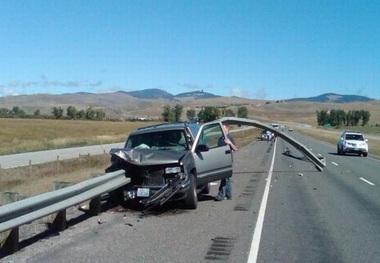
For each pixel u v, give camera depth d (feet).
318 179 67.05
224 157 45.01
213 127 46.24
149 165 38.34
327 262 24.67
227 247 27.32
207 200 45.57
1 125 310.65
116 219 35.55
